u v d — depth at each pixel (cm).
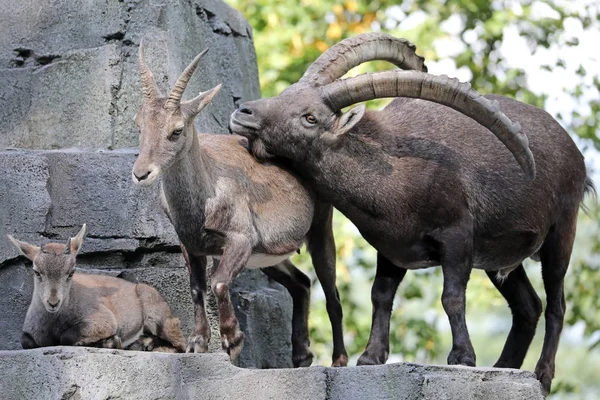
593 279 2189
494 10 2255
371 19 2236
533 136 1229
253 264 1137
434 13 2248
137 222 1224
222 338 1056
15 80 1312
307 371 1064
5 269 1206
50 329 1116
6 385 991
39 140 1296
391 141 1159
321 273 1231
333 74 1174
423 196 1142
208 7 1422
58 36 1314
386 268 1208
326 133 1121
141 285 1179
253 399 1044
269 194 1115
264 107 1116
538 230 1209
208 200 1055
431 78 1127
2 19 1332
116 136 1283
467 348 1120
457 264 1137
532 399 1079
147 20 1302
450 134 1177
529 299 1331
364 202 1142
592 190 1346
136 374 991
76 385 958
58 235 1220
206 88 1352
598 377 3978
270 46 2133
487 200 1172
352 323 2092
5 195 1213
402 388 1035
